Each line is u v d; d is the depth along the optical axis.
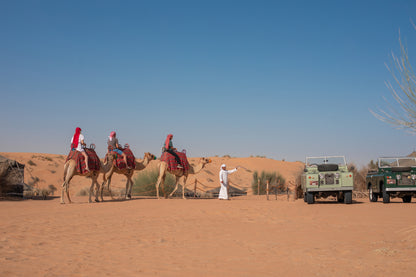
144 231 10.27
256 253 7.42
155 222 11.96
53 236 9.59
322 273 5.86
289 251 7.51
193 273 6.04
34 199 23.89
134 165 20.47
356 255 7.01
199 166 22.39
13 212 14.71
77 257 7.23
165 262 6.78
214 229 10.53
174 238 9.21
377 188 18.28
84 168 18.12
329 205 16.33
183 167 20.77
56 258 7.15
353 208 14.90
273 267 6.33
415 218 11.71
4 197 22.27
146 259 7.02
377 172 18.86
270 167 58.75
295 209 14.86
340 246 7.85
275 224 11.30
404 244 7.80
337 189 16.53
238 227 10.84
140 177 27.73
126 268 6.38
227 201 18.92
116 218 12.91
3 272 6.11
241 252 7.54
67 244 8.54
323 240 8.55
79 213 14.29
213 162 59.81
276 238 8.98
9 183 22.62
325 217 12.46
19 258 7.15
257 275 5.88
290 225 11.00
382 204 16.81
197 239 9.05
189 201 18.73
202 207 15.79
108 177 19.67
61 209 15.69
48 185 41.47
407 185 17.09
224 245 8.28
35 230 10.53
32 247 8.22
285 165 61.41
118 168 19.84
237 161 61.84
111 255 7.39
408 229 9.56
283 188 32.34
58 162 51.53
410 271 5.79
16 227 11.05
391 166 18.67
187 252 7.61
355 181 26.00
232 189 31.30
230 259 6.96
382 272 5.80
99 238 9.27
